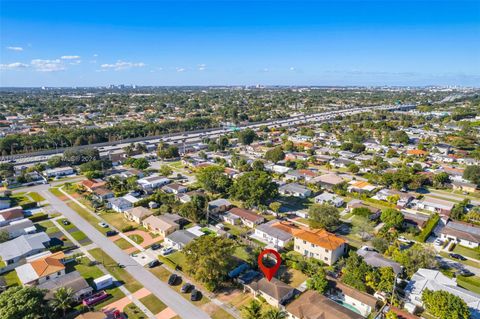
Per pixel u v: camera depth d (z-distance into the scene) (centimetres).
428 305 5306
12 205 10081
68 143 18388
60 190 11581
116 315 5369
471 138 19425
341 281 6225
